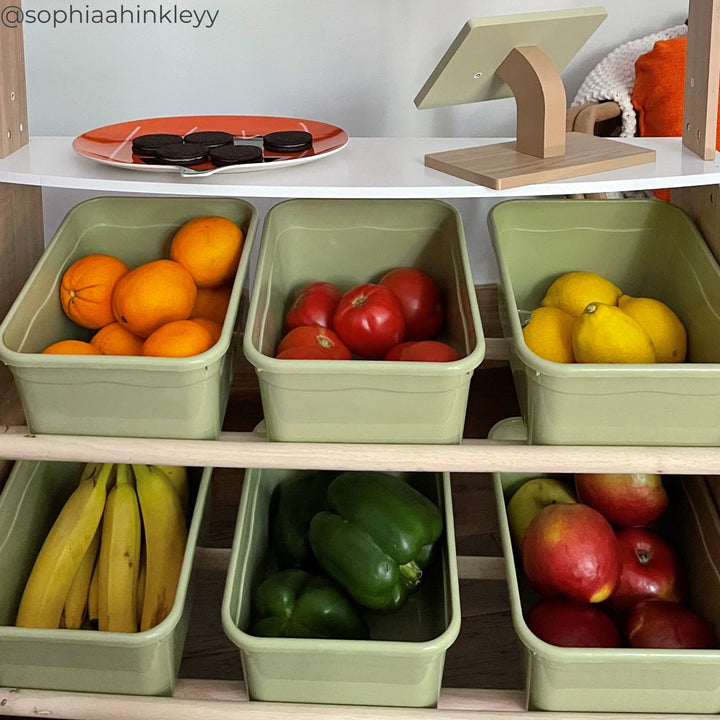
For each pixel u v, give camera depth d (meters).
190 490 1.23
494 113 1.64
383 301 1.09
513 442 1.00
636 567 1.14
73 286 1.09
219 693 1.02
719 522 1.10
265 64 1.57
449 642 0.93
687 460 0.97
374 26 1.55
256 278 1.05
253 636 0.95
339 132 1.12
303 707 0.98
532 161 0.99
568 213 1.21
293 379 0.93
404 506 1.08
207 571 1.35
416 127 1.64
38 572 1.07
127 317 1.05
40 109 1.59
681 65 1.38
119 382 0.95
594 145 1.05
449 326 1.18
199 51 1.56
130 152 1.05
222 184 0.96
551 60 1.04
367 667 0.95
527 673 0.98
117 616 1.05
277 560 1.19
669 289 1.19
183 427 0.98
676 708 0.98
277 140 1.03
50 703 1.00
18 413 1.22
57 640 0.96
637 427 0.97
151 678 0.99
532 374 0.95
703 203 1.13
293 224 1.21
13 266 1.17
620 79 1.48
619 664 0.95
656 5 1.59
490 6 1.55
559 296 1.18
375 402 0.95
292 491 1.20
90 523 1.10
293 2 1.53
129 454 0.98
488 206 1.70
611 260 1.23
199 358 0.93
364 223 1.21
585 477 1.17
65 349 1.01
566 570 1.04
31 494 1.14
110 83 1.57
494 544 1.40
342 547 1.06
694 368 0.92
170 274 1.06
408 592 1.07
